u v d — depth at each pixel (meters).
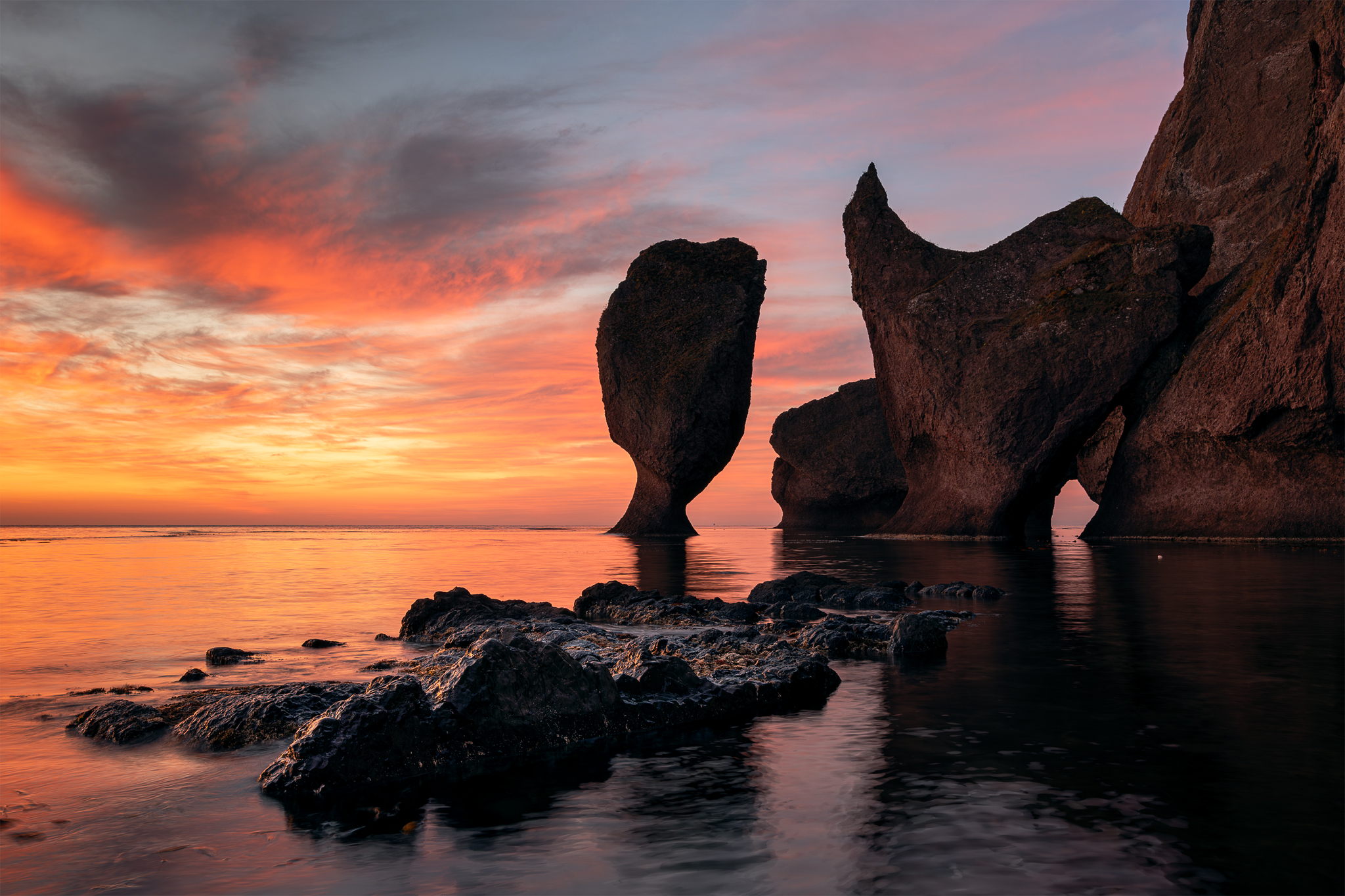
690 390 68.50
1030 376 44.56
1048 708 8.08
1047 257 48.28
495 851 4.79
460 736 6.84
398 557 37.94
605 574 27.22
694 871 4.42
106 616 16.42
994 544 42.84
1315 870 4.31
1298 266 36.44
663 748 7.09
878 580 22.75
